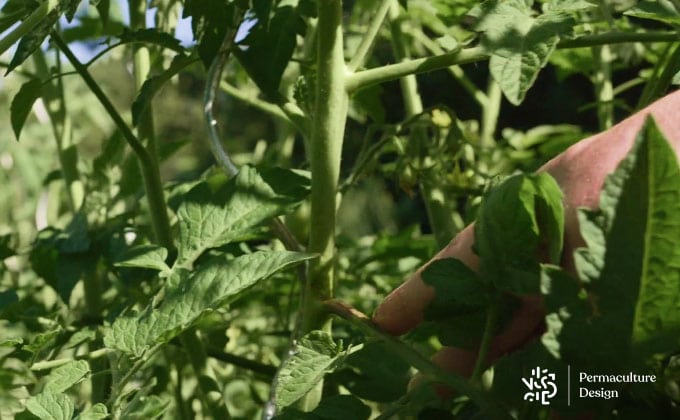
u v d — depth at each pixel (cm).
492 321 83
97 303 145
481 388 84
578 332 73
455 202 168
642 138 69
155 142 126
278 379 85
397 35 158
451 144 135
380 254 167
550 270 74
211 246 96
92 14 167
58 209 182
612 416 80
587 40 97
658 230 70
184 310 84
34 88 116
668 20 93
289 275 151
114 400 88
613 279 72
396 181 142
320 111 97
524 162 187
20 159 213
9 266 182
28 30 99
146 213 157
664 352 73
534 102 346
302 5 115
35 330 124
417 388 83
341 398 84
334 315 98
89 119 236
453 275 84
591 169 82
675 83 94
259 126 416
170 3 142
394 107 298
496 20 87
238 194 98
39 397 84
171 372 146
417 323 91
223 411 118
